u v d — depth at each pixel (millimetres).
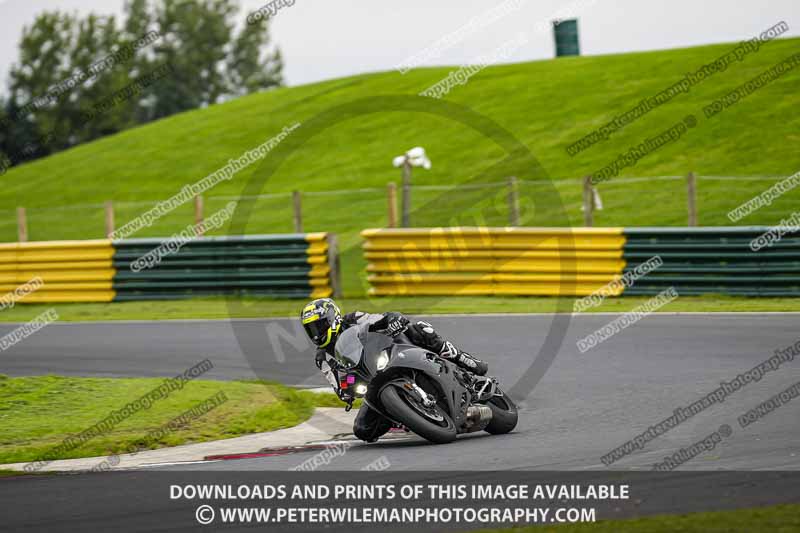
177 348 47312
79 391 36219
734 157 97875
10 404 34094
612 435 26562
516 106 130250
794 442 24156
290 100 164875
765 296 55000
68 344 49938
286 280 64312
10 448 28359
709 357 38438
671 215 82938
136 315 60125
